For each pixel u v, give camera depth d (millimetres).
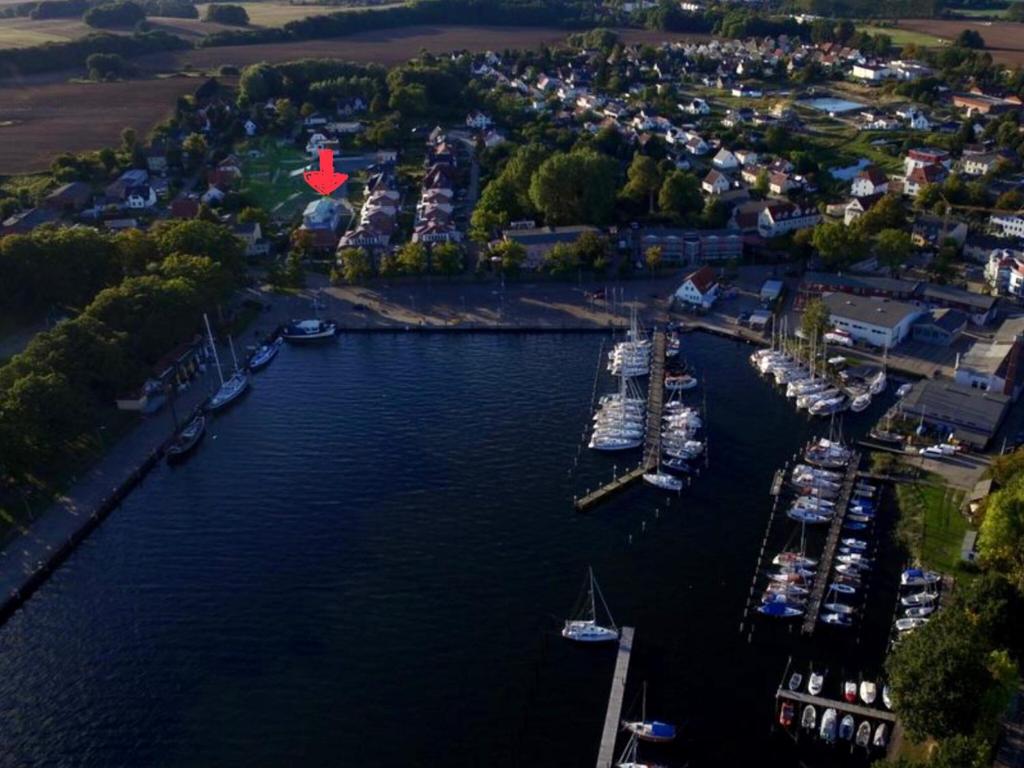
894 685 95188
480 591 124250
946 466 147750
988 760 85375
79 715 105688
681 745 99875
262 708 106062
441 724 103438
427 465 154250
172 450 157250
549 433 163375
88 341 166750
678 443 156625
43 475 150750
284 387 182750
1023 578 108938
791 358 184125
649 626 116875
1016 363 171000
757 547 131875
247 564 131000
